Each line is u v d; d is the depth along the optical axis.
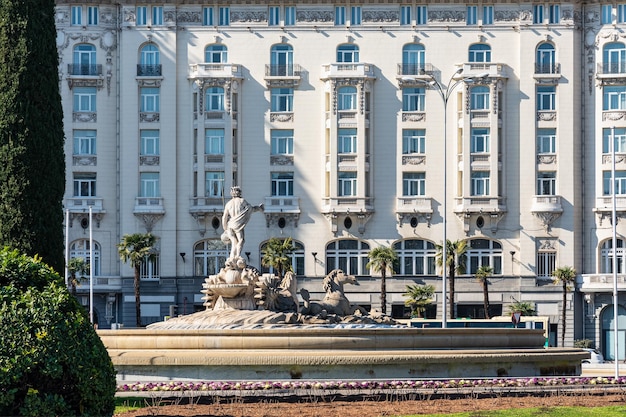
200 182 126.44
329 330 60.38
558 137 126.75
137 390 52.06
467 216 126.31
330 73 126.44
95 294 126.25
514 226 126.75
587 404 49.62
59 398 38.97
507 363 60.72
